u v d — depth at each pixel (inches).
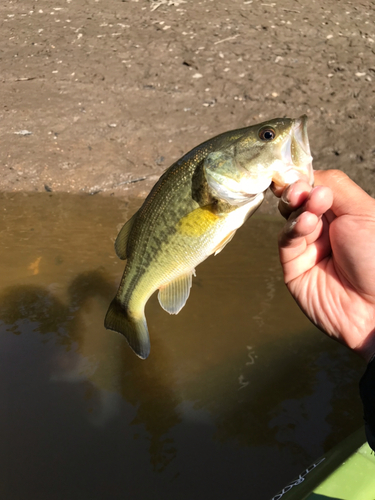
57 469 21.9
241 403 24.2
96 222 36.5
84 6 59.0
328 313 16.3
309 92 43.2
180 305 16.9
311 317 16.8
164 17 55.4
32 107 44.6
